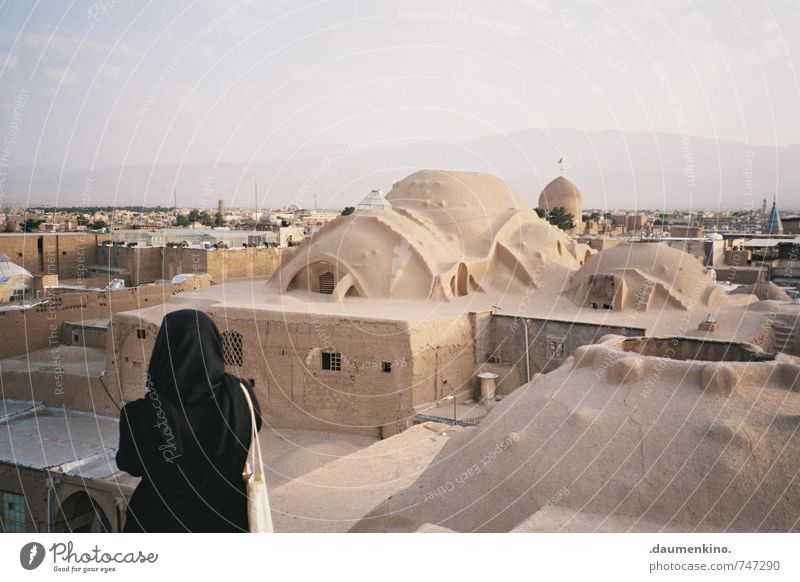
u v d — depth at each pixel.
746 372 8.41
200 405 4.82
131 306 38.44
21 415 29.28
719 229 86.44
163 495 4.99
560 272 36.91
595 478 7.95
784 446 7.51
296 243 58.06
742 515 7.13
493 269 36.78
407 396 25.94
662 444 7.98
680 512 7.35
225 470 4.99
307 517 13.02
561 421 8.93
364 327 26.64
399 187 41.66
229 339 28.91
